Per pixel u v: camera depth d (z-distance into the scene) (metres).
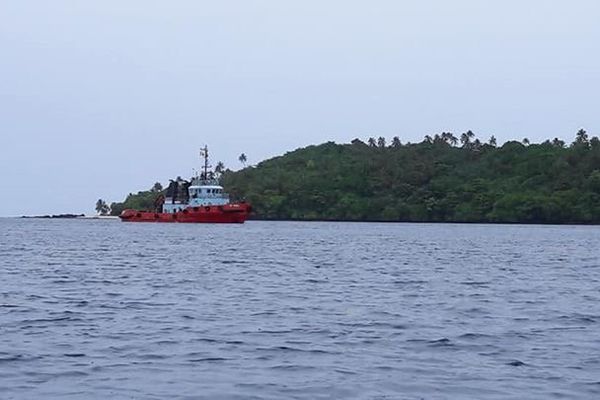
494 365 29.77
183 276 70.31
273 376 27.67
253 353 31.83
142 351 32.09
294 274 73.69
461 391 25.72
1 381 26.61
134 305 47.88
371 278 69.81
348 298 52.66
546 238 193.00
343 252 117.69
